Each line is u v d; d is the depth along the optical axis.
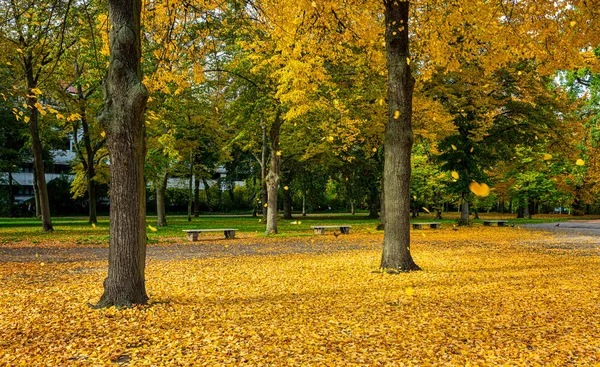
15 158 37.44
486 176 25.00
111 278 6.13
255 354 4.16
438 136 20.08
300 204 52.44
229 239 18.14
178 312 5.78
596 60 8.84
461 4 9.00
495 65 10.21
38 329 5.05
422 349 4.29
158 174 25.14
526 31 8.59
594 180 25.27
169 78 8.68
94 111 21.95
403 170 9.27
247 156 35.16
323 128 17.53
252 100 17.25
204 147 32.00
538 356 4.05
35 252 13.41
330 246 15.05
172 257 12.13
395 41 9.12
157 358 4.05
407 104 9.23
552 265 10.05
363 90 17.38
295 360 3.99
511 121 23.67
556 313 5.67
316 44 9.57
